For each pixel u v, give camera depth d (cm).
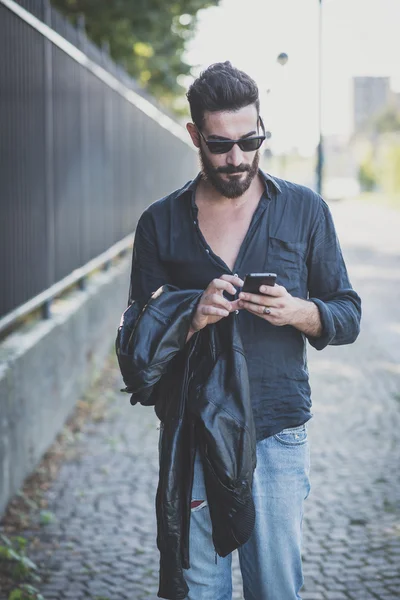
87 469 611
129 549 479
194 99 276
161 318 281
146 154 1425
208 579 302
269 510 296
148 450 657
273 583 301
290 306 275
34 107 662
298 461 297
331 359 996
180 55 1750
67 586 435
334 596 424
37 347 608
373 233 2989
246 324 289
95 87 951
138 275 304
